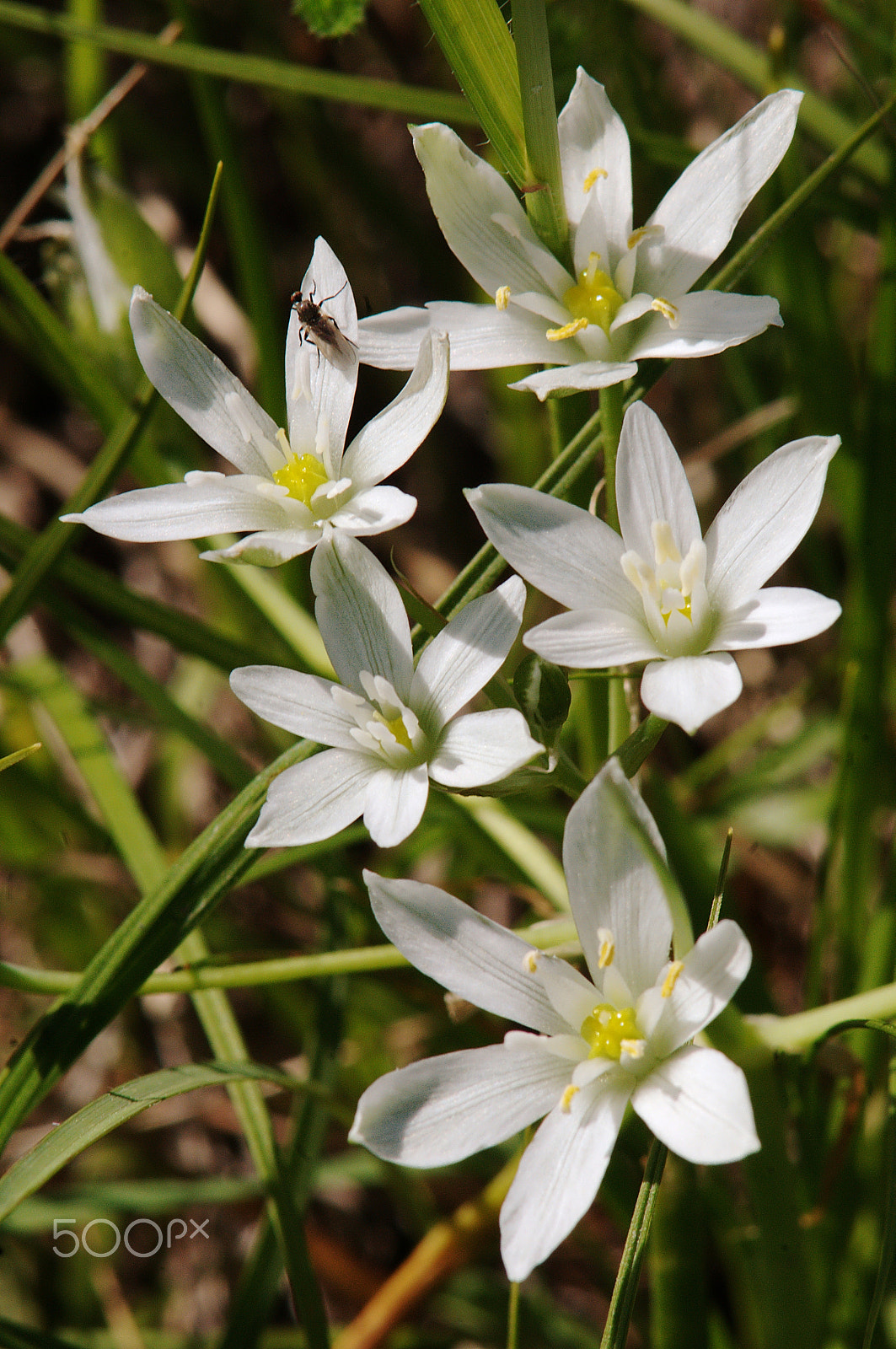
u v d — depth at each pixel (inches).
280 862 18.9
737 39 19.9
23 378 27.9
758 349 21.7
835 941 19.7
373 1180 20.0
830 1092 19.3
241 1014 22.0
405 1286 19.5
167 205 25.9
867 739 19.3
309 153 24.1
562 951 17.7
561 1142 17.1
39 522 27.0
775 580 23.2
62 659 26.1
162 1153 21.0
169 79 26.0
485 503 17.4
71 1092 21.2
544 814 19.7
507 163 17.9
